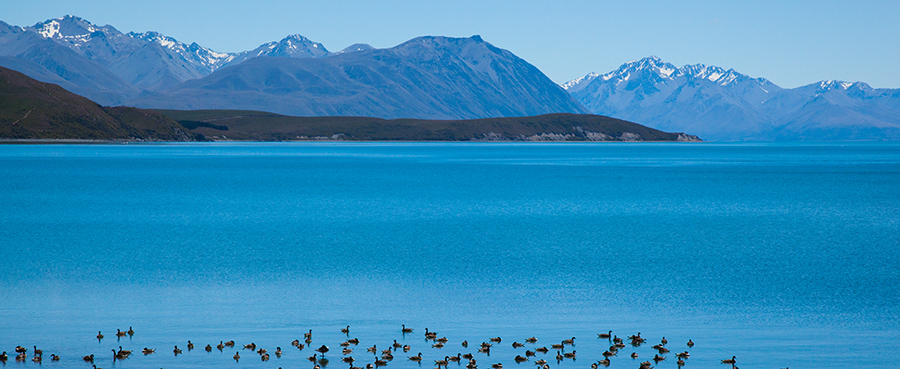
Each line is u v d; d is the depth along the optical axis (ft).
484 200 270.67
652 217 217.36
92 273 131.54
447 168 508.53
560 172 465.06
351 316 106.01
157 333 98.07
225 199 272.10
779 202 265.13
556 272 133.69
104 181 359.66
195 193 297.53
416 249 157.58
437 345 93.20
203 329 99.91
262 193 298.76
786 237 176.65
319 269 135.85
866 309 108.37
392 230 187.21
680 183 367.45
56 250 155.02
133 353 90.53
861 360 88.53
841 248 159.94
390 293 118.11
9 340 94.99
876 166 566.77
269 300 114.01
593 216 220.02
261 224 199.21
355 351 91.56
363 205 250.98
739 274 132.05
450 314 107.04
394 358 88.94
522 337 97.19
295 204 254.27
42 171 432.25
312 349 92.22
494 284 124.16
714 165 574.56
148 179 376.68
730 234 181.57
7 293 117.19
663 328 100.42
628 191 314.35
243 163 554.46
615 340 94.22
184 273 131.95
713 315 106.01
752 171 486.79
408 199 274.36
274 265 139.33
